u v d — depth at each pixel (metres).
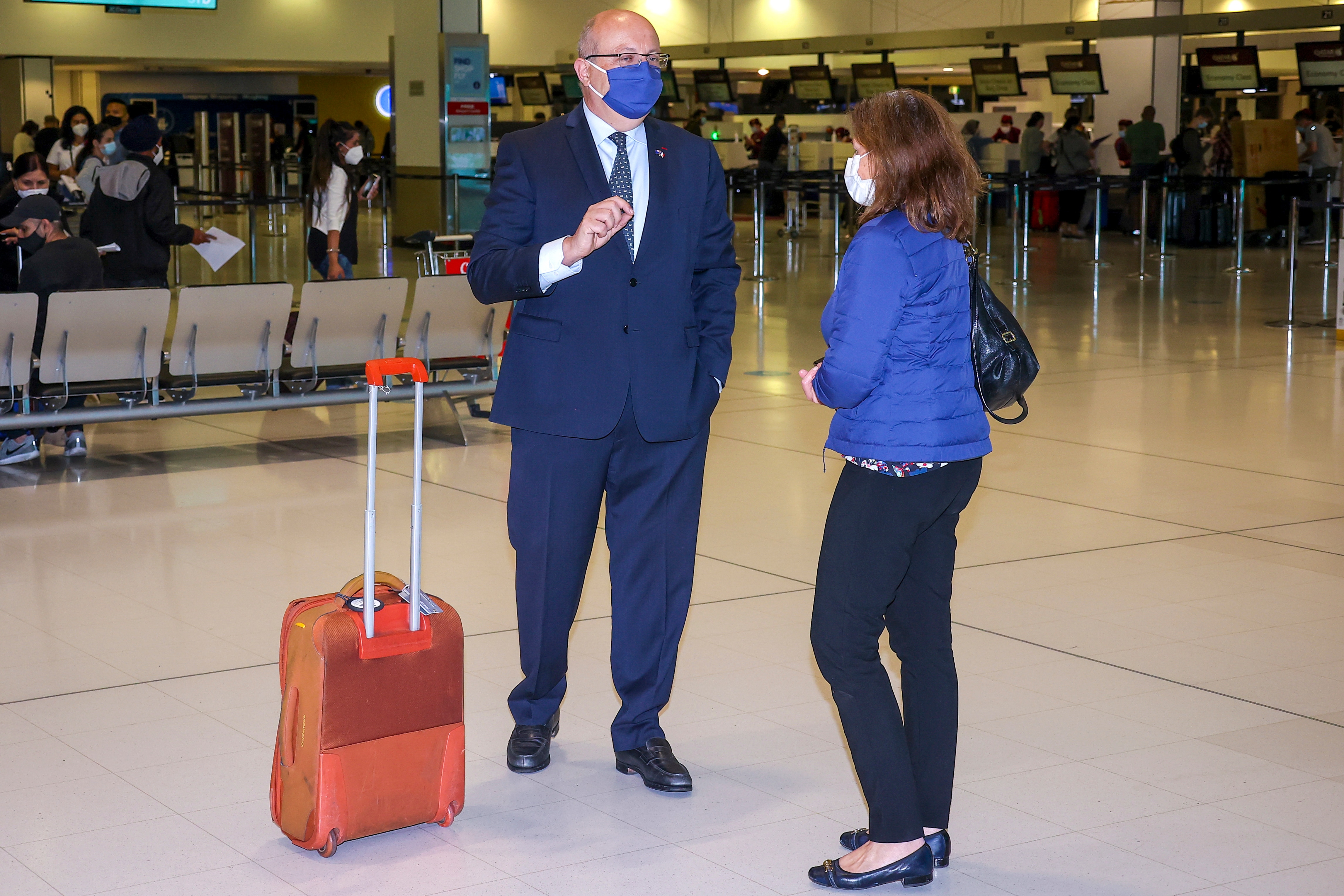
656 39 3.06
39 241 6.73
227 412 6.14
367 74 32.38
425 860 2.79
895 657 4.03
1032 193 22.27
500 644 4.09
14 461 6.43
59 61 25.20
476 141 16.67
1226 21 19.97
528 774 3.23
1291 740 3.40
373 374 2.74
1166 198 16.50
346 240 9.61
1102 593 4.59
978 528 5.39
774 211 25.56
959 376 2.64
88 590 4.55
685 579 3.24
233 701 3.62
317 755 2.73
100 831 2.88
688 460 3.22
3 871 2.70
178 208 22.69
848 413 2.64
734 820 2.99
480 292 3.10
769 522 5.51
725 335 3.30
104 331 5.85
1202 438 7.02
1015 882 2.70
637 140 3.18
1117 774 3.20
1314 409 7.71
